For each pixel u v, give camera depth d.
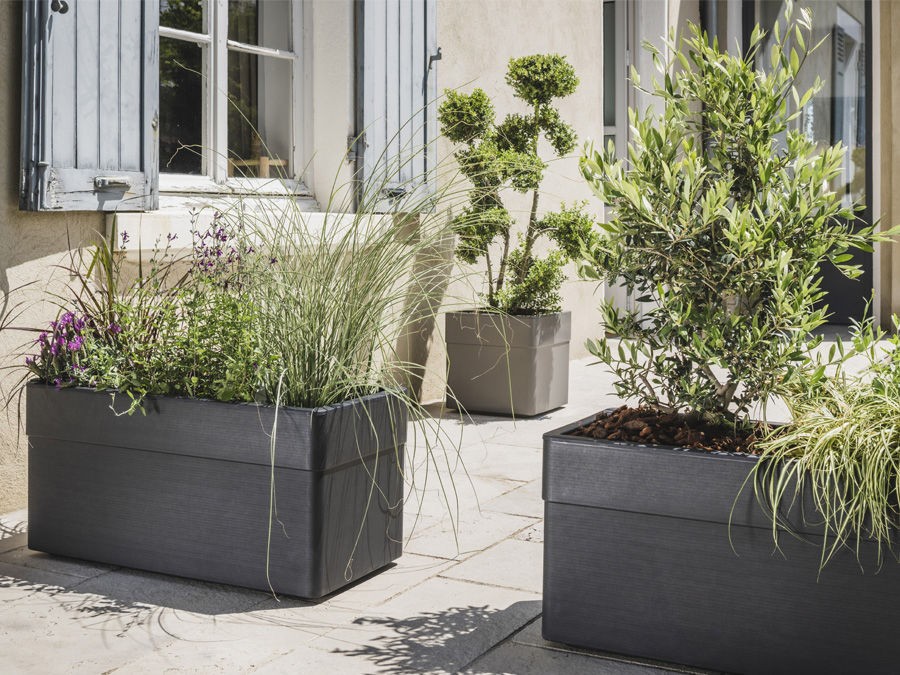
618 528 2.34
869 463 2.10
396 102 5.26
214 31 4.60
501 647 2.44
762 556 2.22
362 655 2.38
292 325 2.84
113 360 2.97
